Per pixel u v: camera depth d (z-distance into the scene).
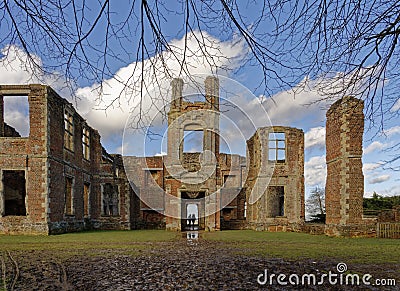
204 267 7.96
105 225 25.39
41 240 14.34
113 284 6.29
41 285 6.19
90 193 24.95
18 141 17.50
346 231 16.67
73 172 21.25
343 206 16.91
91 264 8.32
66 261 8.73
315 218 27.00
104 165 25.98
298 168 24.34
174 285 6.23
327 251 10.93
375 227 16.61
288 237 17.14
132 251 10.94
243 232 21.95
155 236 17.91
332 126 18.22
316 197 35.75
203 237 17.34
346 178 16.81
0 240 14.13
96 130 26.16
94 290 5.89
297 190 24.06
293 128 24.83
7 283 6.33
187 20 3.76
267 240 15.44
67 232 19.69
